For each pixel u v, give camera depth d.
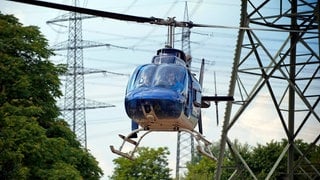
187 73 36.38
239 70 47.38
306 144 88.56
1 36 60.03
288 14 47.88
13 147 52.69
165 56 36.97
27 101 57.41
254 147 102.19
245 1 47.19
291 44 49.09
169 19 35.56
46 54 61.03
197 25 35.69
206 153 36.19
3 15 61.91
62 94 61.44
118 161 117.50
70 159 59.62
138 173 116.81
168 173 117.19
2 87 57.22
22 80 57.31
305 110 50.72
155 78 35.53
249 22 47.72
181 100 35.06
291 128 51.38
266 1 47.56
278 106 49.72
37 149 53.88
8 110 54.59
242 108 47.09
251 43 47.75
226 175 99.56
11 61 57.56
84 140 94.00
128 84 36.00
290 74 49.72
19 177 52.34
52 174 54.88
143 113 35.03
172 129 36.34
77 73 95.69
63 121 62.25
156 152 116.69
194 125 38.38
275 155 98.75
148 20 34.50
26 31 60.78
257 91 47.44
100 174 63.06
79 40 95.75
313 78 48.94
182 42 68.94
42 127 57.78
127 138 36.09
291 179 51.19
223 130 47.53
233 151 48.22
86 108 95.88
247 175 98.50
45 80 60.25
